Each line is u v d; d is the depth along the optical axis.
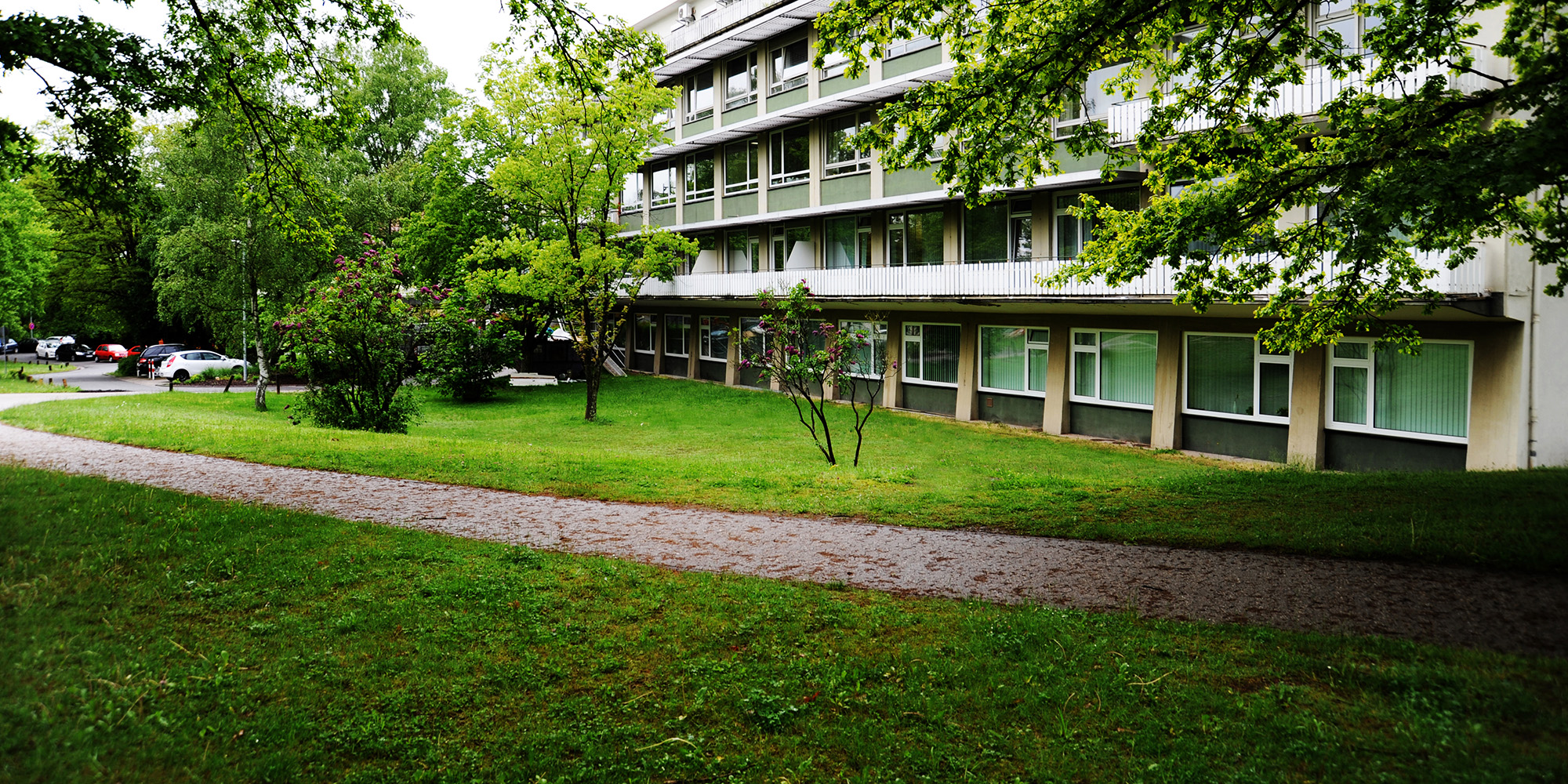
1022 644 6.08
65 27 9.87
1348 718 4.85
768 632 6.45
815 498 11.59
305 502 10.91
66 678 5.09
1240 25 10.39
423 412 29.56
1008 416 26.48
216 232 28.50
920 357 29.56
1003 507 10.87
